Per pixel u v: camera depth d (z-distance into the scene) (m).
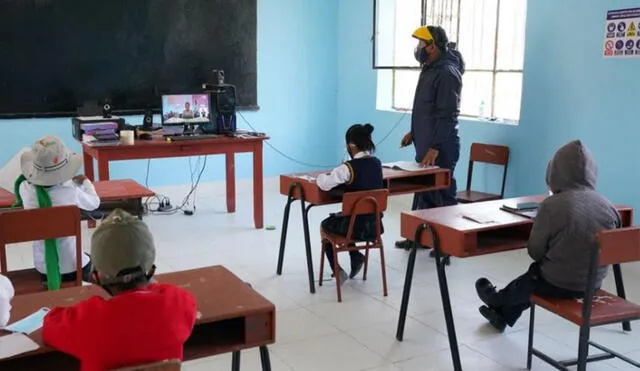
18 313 1.89
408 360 2.95
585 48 4.41
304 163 7.09
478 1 5.38
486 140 5.29
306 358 2.96
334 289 3.85
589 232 2.61
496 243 2.98
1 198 3.46
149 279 1.71
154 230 5.14
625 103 4.20
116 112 5.85
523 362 2.93
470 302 3.66
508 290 2.96
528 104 4.89
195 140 4.78
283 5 6.63
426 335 3.22
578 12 4.43
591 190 2.73
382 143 6.51
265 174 6.86
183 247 4.68
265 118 6.74
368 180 3.63
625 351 3.04
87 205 3.09
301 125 6.98
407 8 6.24
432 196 4.52
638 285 3.95
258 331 1.98
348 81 6.94
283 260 4.33
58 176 2.88
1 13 5.24
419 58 4.52
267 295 3.74
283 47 6.71
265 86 6.67
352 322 3.37
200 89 6.26
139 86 5.94
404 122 6.19
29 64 5.42
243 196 6.42
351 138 3.73
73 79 5.62
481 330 3.28
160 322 1.62
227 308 1.93
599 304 2.62
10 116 5.40
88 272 3.04
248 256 4.48
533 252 2.74
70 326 1.60
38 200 2.87
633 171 4.21
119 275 1.63
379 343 3.12
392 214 5.75
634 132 4.17
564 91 4.60
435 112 4.46
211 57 6.27
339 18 6.96
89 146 4.58
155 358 1.62
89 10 5.59
